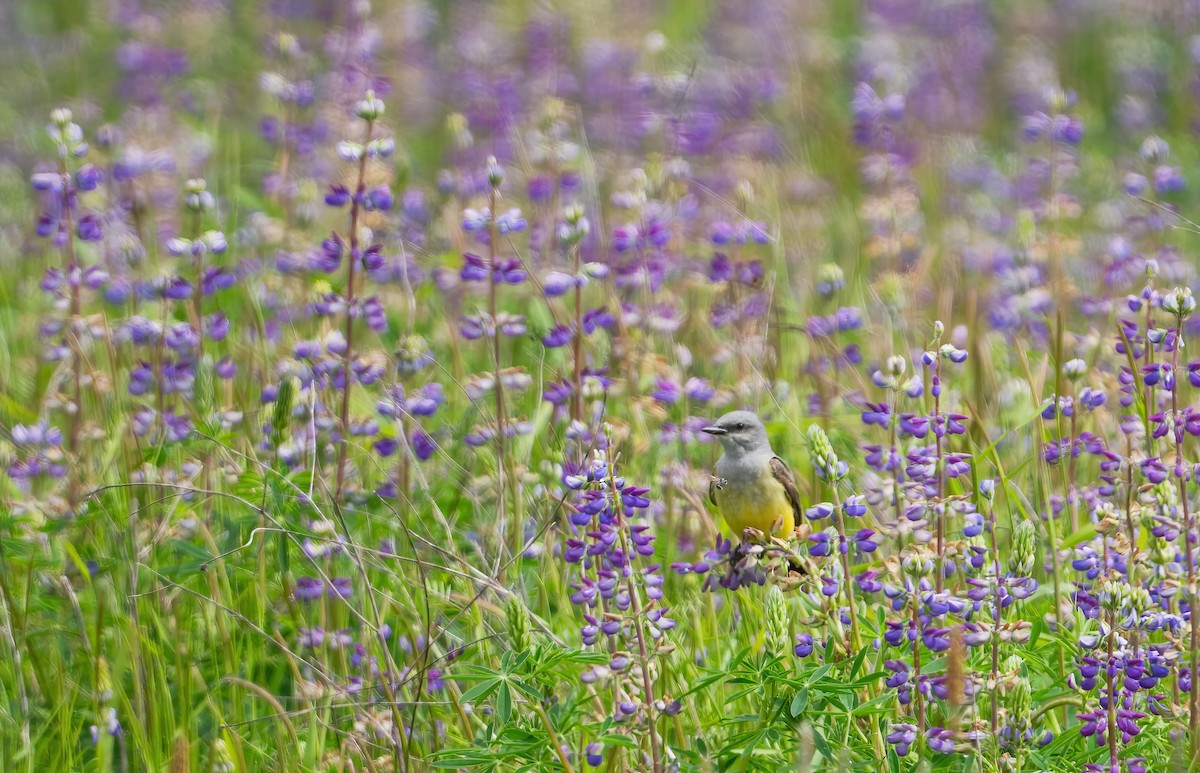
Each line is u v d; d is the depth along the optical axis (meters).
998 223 17.83
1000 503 11.24
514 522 10.71
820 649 8.77
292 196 16.17
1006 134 22.39
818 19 27.17
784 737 8.59
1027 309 14.29
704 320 13.76
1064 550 9.62
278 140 17.42
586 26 25.30
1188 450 11.23
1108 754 8.30
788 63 24.41
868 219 17.58
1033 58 24.78
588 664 8.84
